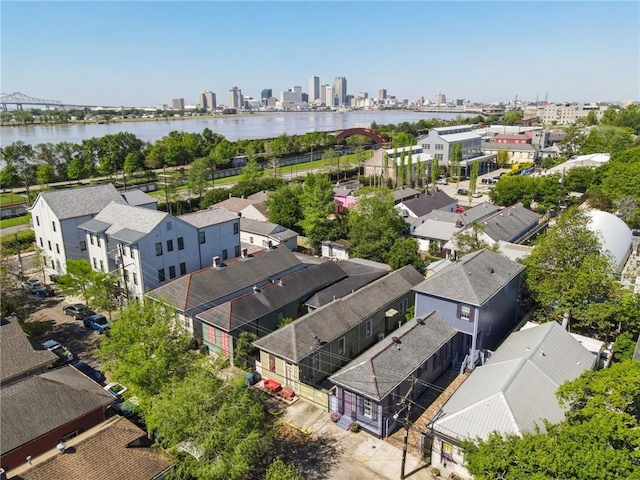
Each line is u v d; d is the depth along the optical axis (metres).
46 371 32.25
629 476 16.30
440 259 58.41
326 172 115.31
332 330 35.72
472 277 36.53
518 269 40.91
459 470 25.14
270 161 139.38
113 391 32.75
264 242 63.34
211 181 115.19
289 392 32.78
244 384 25.80
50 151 114.12
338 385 29.89
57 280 50.47
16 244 63.31
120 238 47.28
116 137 127.19
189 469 22.75
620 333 38.12
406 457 27.14
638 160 83.00
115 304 49.09
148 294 42.12
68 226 53.81
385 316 41.41
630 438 17.56
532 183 81.62
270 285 42.53
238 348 36.28
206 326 39.25
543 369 28.45
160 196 90.31
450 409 26.59
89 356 38.62
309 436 29.03
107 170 113.19
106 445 24.08
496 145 142.62
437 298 36.19
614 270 44.72
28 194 90.12
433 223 66.38
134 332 27.97
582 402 21.45
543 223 73.69
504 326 40.25
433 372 33.81
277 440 28.64
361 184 109.00
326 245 64.06
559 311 38.06
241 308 38.59
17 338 32.88
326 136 172.38
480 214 70.12
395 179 106.12
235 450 22.56
